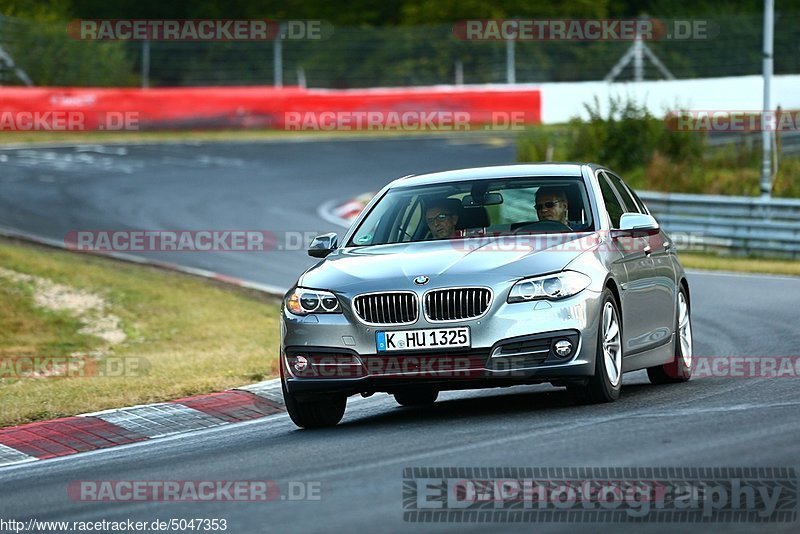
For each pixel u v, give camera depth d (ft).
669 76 504.43
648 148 354.54
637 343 100.37
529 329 87.66
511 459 70.28
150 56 555.69
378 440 82.74
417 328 88.38
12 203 319.47
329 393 92.58
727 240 253.44
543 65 567.59
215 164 412.36
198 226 289.33
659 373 111.14
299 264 241.35
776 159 319.27
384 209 103.14
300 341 91.86
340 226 290.15
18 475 84.94
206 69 560.20
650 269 104.99
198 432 100.01
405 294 89.10
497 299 88.02
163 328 183.11
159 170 393.91
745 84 429.79
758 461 66.44
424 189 103.40
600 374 90.58
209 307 196.95
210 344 167.02
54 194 336.49
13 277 211.61
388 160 420.36
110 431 102.37
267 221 298.15
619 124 357.20
